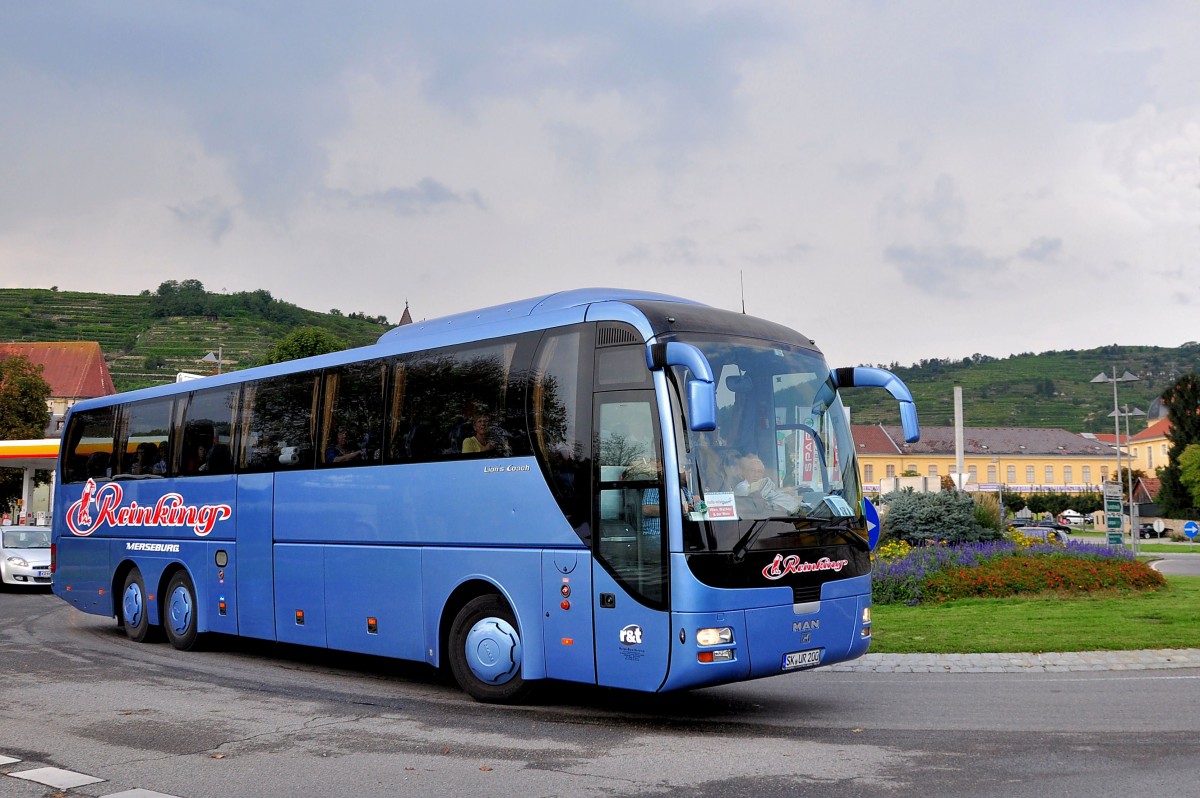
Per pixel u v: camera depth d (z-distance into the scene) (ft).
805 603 30.32
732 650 28.50
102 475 55.67
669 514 28.76
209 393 48.49
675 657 28.35
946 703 33.73
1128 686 36.55
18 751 27.50
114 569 53.93
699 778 23.95
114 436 55.11
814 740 28.09
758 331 32.65
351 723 31.19
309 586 41.11
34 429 209.15
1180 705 32.58
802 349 33.63
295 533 42.06
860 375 33.81
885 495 80.43
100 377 388.78
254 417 45.34
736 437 30.40
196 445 48.78
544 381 32.78
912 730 29.30
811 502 31.42
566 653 31.04
